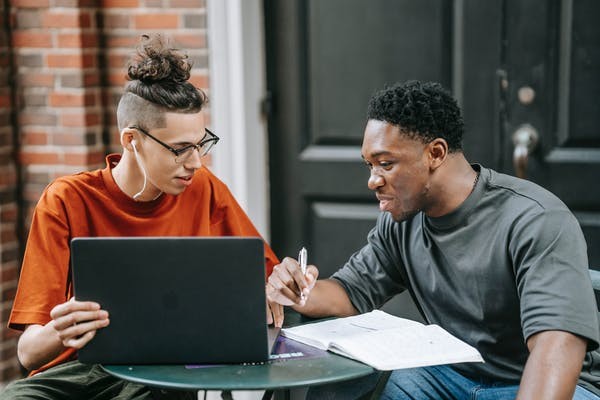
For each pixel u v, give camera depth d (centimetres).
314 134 405
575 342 219
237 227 297
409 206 245
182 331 222
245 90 395
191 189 288
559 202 240
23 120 410
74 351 274
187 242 219
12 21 404
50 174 411
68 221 269
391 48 388
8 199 412
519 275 236
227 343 221
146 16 396
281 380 212
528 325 226
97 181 274
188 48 394
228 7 388
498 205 244
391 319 251
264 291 219
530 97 374
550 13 368
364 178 399
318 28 396
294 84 404
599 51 364
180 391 264
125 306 222
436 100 241
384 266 276
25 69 406
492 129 379
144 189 270
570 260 228
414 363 219
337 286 272
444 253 251
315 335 238
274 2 400
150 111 257
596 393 247
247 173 401
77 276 221
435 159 243
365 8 389
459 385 259
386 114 240
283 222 416
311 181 409
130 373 219
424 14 381
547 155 376
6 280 415
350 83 395
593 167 370
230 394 223
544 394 212
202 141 267
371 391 242
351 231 407
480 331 253
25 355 249
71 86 399
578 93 369
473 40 377
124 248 220
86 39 397
